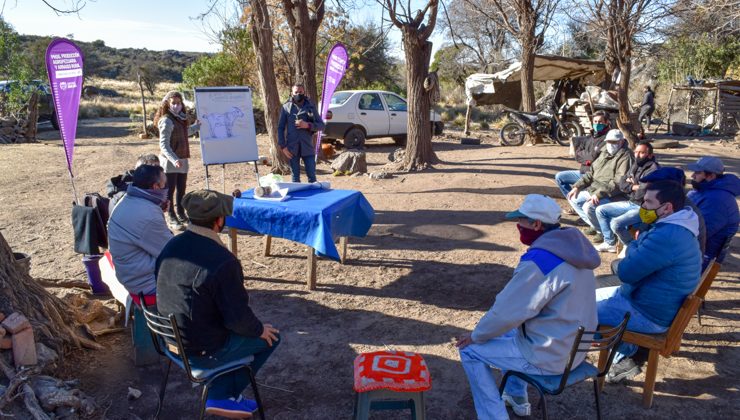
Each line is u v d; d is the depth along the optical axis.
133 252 3.78
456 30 33.16
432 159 11.55
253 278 5.65
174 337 2.83
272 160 11.52
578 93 18.45
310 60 11.86
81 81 6.72
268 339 3.09
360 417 2.79
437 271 5.84
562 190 7.50
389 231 7.27
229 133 7.73
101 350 4.18
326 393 3.67
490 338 2.91
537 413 3.44
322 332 4.49
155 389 3.72
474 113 27.11
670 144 15.55
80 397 3.43
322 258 6.19
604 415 3.41
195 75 23.59
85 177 11.35
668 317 3.32
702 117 22.42
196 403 3.57
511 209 8.33
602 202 6.36
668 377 3.84
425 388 2.78
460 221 7.71
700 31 13.15
